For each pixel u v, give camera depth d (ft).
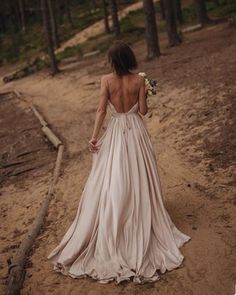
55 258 14.40
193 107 28.45
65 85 50.67
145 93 14.30
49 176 23.85
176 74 39.22
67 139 29.48
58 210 18.95
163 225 14.23
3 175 25.58
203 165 20.90
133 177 13.88
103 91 14.19
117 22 76.28
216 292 12.28
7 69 90.22
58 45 91.61
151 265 13.32
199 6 71.41
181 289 12.53
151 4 51.21
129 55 14.03
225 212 16.43
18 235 17.76
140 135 14.32
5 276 14.53
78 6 136.67
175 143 24.40
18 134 33.83
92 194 14.14
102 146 14.42
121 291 12.66
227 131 23.57
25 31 124.47
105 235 13.46
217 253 13.93
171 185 19.47
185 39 62.34
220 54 42.70
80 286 13.12
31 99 46.88
